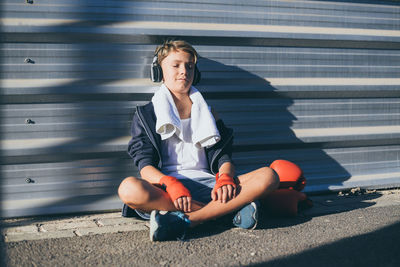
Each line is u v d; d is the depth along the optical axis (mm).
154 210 2359
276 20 3561
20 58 3031
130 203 2412
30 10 3037
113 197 3199
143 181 2396
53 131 3090
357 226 2643
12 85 2992
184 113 2816
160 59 2803
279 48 3566
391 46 3832
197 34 3328
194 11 3357
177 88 2738
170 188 2391
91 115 3148
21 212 2979
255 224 2551
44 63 3070
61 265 2002
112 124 3193
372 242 2316
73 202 3109
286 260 2049
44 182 3072
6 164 3006
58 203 3080
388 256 2096
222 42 3412
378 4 3826
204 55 3381
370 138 3760
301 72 3637
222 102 3439
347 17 3744
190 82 2773
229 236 2465
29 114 3045
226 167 2703
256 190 2500
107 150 3141
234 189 2471
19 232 2592
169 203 2441
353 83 3730
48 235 2512
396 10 3846
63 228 2689
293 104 3615
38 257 2113
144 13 3252
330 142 3674
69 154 3084
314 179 3668
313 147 3672
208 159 2836
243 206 2551
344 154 3758
